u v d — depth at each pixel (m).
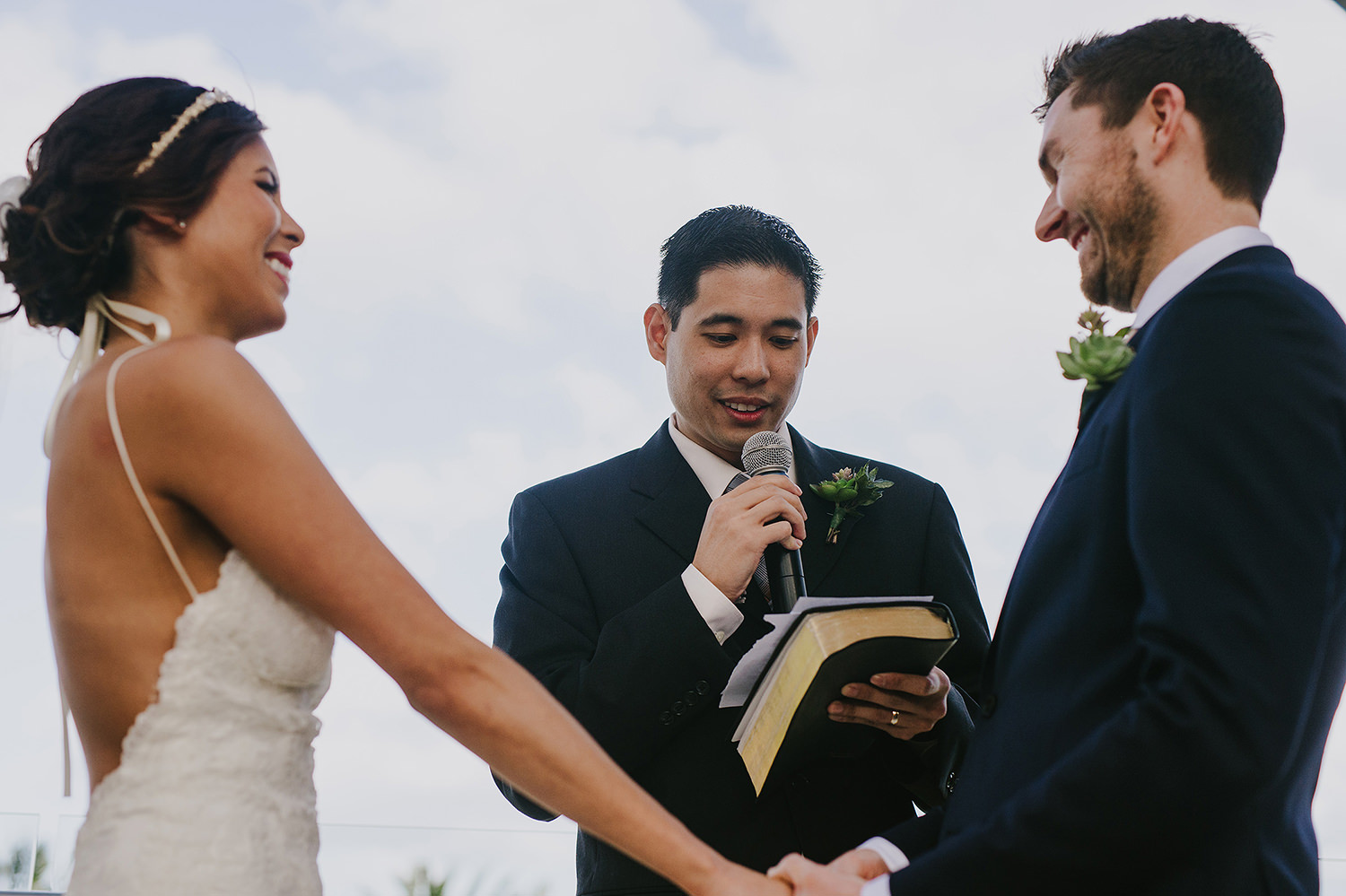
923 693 1.83
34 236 1.50
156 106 1.53
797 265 2.29
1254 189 1.60
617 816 1.48
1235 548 1.28
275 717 1.45
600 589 2.27
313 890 1.46
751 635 2.20
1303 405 1.31
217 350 1.43
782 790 2.09
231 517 1.40
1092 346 1.54
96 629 1.42
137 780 1.38
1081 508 1.49
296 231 1.68
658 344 2.52
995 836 1.39
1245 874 1.32
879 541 2.31
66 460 1.46
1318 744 1.42
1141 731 1.29
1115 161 1.61
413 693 1.47
